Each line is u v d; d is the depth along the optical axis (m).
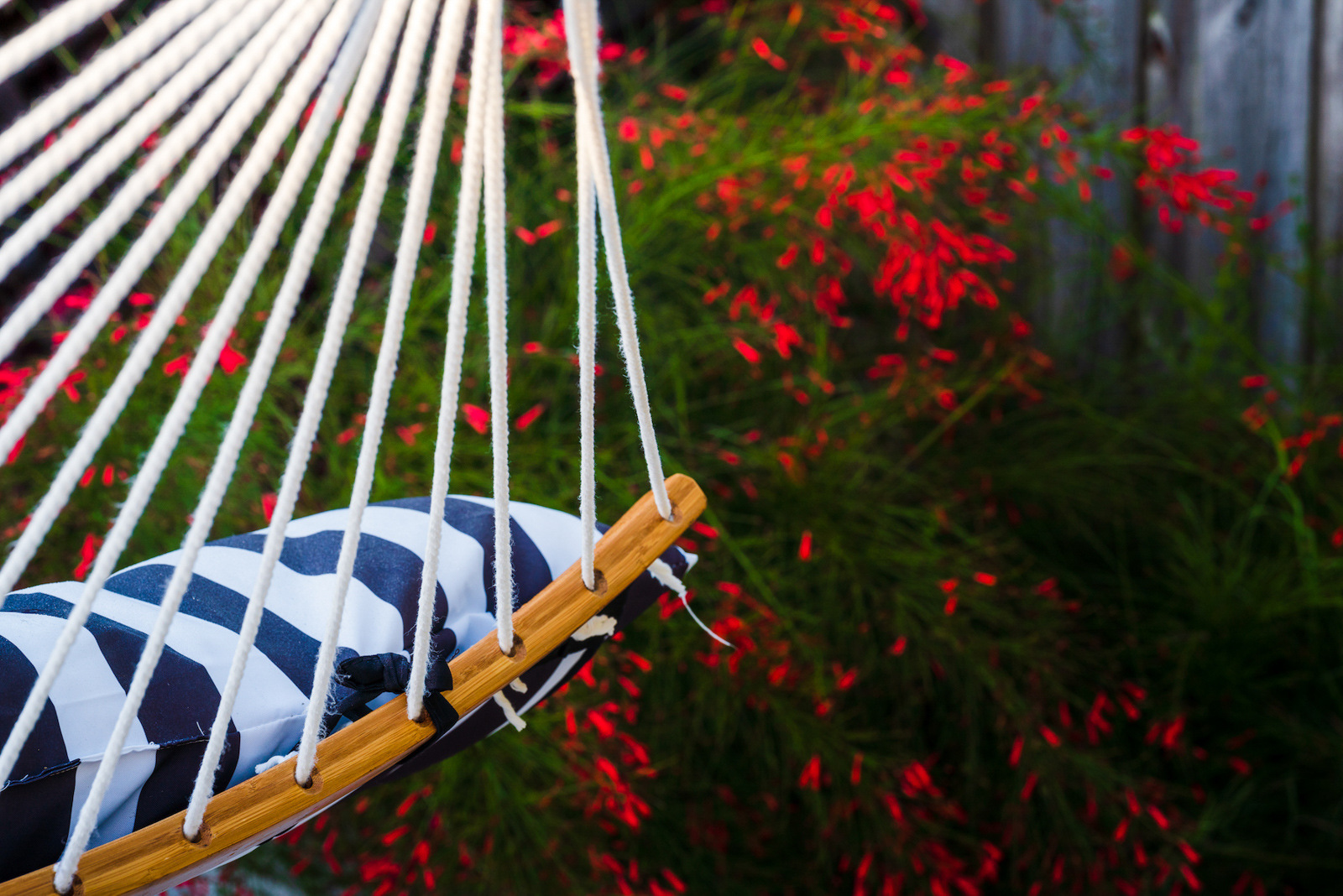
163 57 1.71
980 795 3.42
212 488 1.77
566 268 3.32
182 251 2.99
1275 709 3.57
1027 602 3.36
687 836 3.24
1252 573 3.73
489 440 3.06
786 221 3.40
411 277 1.76
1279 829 3.60
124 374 1.74
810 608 3.28
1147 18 4.20
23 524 2.83
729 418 3.56
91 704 1.93
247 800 1.91
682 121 3.49
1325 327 4.12
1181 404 3.98
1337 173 4.04
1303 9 3.97
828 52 4.47
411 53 1.74
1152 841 3.41
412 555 2.04
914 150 3.43
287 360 2.99
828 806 3.26
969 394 3.83
